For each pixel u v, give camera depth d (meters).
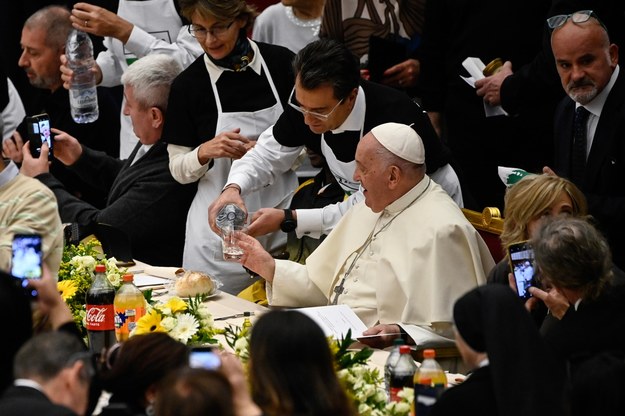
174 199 21.47
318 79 17.45
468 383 10.59
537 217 14.61
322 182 20.06
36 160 21.16
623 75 17.22
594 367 10.08
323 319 15.58
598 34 16.92
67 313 12.19
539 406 10.10
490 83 20.44
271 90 20.72
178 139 20.81
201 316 14.30
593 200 16.97
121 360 10.48
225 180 21.00
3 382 10.16
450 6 21.73
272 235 20.33
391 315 16.34
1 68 25.73
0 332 10.16
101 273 15.14
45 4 28.47
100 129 25.16
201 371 8.47
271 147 19.72
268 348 9.56
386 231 16.75
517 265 13.93
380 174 16.45
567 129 17.77
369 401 11.99
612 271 13.39
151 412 10.39
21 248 12.02
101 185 23.28
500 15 21.31
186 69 20.86
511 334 10.30
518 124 21.25
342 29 22.25
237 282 20.69
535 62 19.81
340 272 17.17
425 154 18.14
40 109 25.48
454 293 15.88
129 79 21.42
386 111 18.14
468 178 21.89
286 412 9.39
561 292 13.12
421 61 22.11
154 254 21.73
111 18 23.20
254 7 20.52
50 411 9.27
